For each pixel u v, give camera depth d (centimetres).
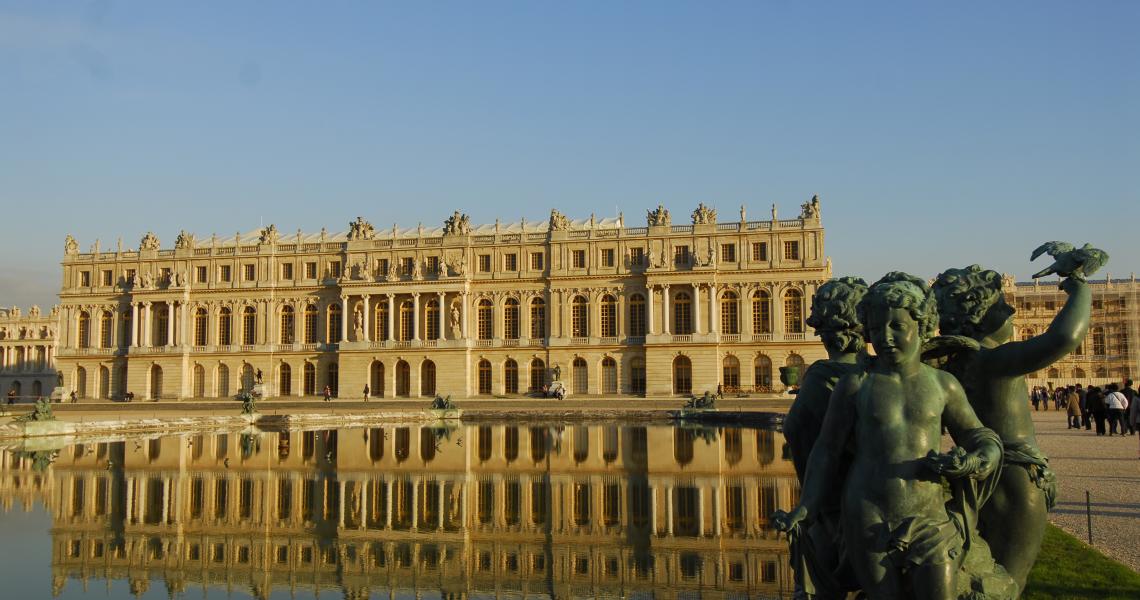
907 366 899
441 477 4344
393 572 2466
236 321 14450
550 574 2386
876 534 863
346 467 4812
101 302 14950
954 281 1095
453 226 13875
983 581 880
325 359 14125
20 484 4159
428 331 13838
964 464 845
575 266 13450
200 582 2400
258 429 8319
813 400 1077
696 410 9712
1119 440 5297
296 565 2564
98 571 2519
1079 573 1841
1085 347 16050
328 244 14275
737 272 12825
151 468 4812
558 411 10000
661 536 2822
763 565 2405
